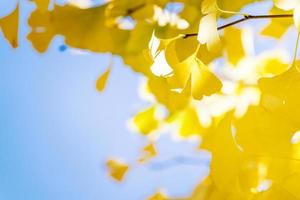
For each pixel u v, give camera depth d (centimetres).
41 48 99
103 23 99
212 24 84
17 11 93
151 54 89
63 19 99
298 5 79
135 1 99
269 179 84
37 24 99
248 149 84
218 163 86
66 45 99
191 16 95
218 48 83
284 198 85
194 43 88
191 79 86
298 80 84
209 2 85
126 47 99
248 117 84
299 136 84
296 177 84
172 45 88
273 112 83
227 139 86
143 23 98
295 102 83
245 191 85
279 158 84
